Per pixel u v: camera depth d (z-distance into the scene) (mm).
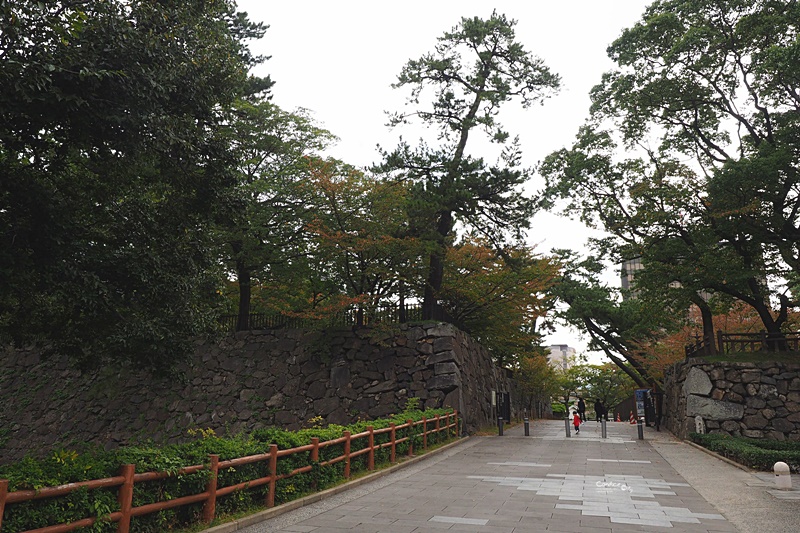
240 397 25078
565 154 26141
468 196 23141
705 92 22797
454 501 9930
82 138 9250
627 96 23734
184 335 13969
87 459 6234
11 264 9266
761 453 14008
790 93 20891
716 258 22172
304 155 25359
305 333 25125
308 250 26016
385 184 23781
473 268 25625
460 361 24156
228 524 7621
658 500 10094
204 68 11305
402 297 26469
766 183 19891
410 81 26141
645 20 23516
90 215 12523
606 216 25281
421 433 17328
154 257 11617
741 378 20406
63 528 5445
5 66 7809
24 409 28906
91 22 9227
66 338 13188
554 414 74125
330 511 9094
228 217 12516
